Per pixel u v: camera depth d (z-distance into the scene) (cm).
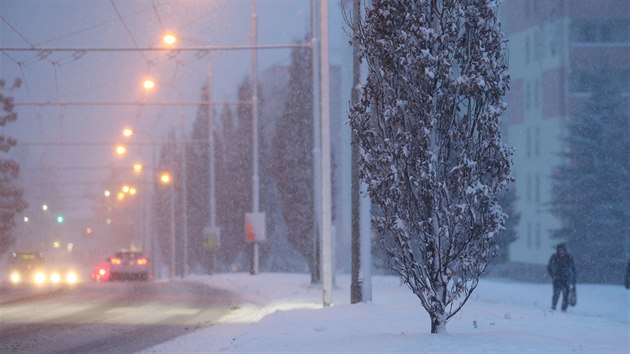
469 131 3766
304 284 10812
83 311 7381
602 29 18138
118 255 16188
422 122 3706
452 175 3703
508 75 3778
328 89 6888
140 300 8750
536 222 18662
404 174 3753
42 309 7625
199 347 4644
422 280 3859
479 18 3766
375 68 3881
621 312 7819
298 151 16850
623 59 17925
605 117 14475
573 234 14212
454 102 3750
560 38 18262
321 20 6912
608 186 14225
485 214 3731
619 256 14012
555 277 6950
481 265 3800
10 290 10938
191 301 8538
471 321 5072
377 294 7806
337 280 11838
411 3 3812
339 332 4616
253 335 4706
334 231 9338
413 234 3828
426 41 3750
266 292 9562
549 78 18462
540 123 18788
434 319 3900
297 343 4169
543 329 4628
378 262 15912
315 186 10012
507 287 11281
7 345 4944
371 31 3900
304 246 16638
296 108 16950
